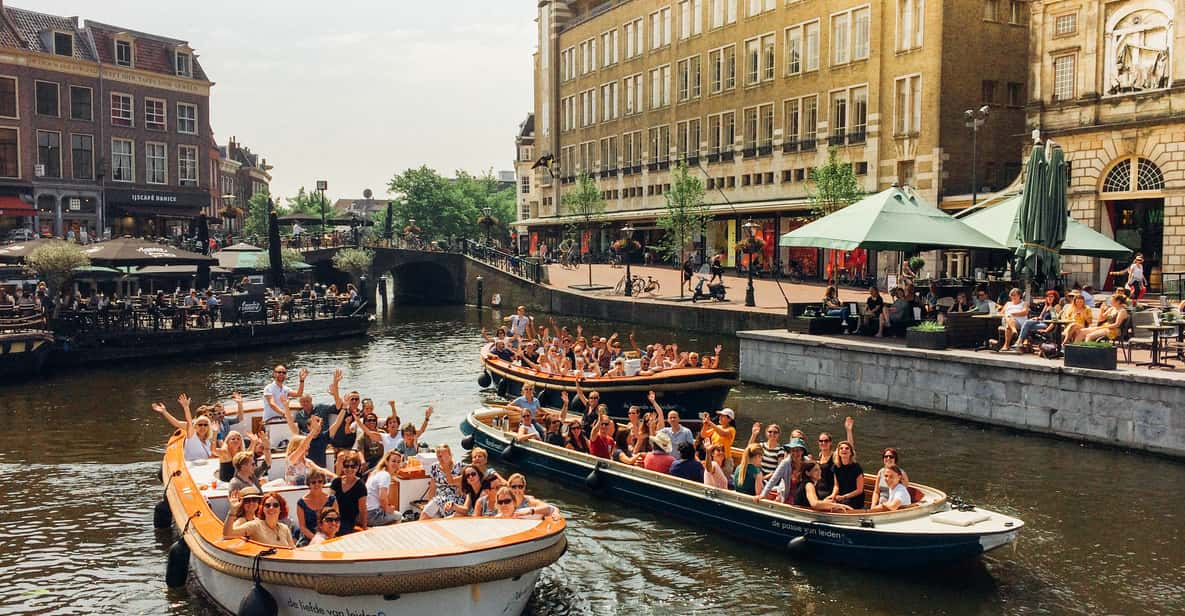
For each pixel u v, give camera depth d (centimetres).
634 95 6288
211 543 936
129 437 1845
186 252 3294
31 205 5053
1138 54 3166
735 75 5272
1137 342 1684
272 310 3512
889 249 2323
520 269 5084
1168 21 3073
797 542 1112
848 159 4475
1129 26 3180
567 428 1513
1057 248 2012
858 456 1619
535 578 960
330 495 1013
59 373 2659
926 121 4056
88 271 3481
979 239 2198
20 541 1238
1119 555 1136
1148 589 1039
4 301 2828
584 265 5678
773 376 2316
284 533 953
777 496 1170
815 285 4172
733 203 5247
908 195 2303
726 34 5331
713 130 5494
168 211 5647
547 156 7062
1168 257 3084
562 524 955
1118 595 1026
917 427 1823
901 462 1566
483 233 9081
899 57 4188
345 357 3094
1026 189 2025
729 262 5181
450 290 5941
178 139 5775
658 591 1064
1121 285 3266
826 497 1152
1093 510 1298
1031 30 3456
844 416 1950
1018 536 1202
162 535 1264
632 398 1925
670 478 1277
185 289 4241
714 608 1017
